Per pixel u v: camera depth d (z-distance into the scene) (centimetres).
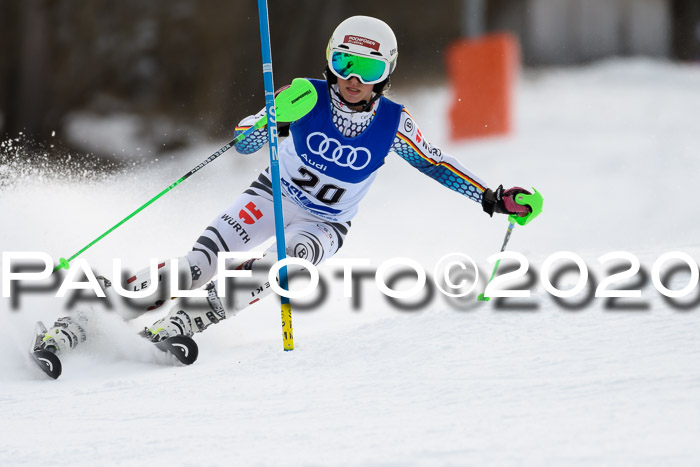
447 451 743
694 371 930
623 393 879
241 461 771
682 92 7250
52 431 952
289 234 1470
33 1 6488
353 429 855
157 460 801
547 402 880
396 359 1161
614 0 9856
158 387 1151
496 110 5472
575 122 5966
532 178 4331
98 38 6675
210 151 6291
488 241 2952
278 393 1053
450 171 1495
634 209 3422
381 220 3450
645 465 664
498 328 1248
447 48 8931
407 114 1431
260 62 7150
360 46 1332
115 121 6725
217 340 1524
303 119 1416
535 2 9662
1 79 6544
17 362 1360
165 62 6769
